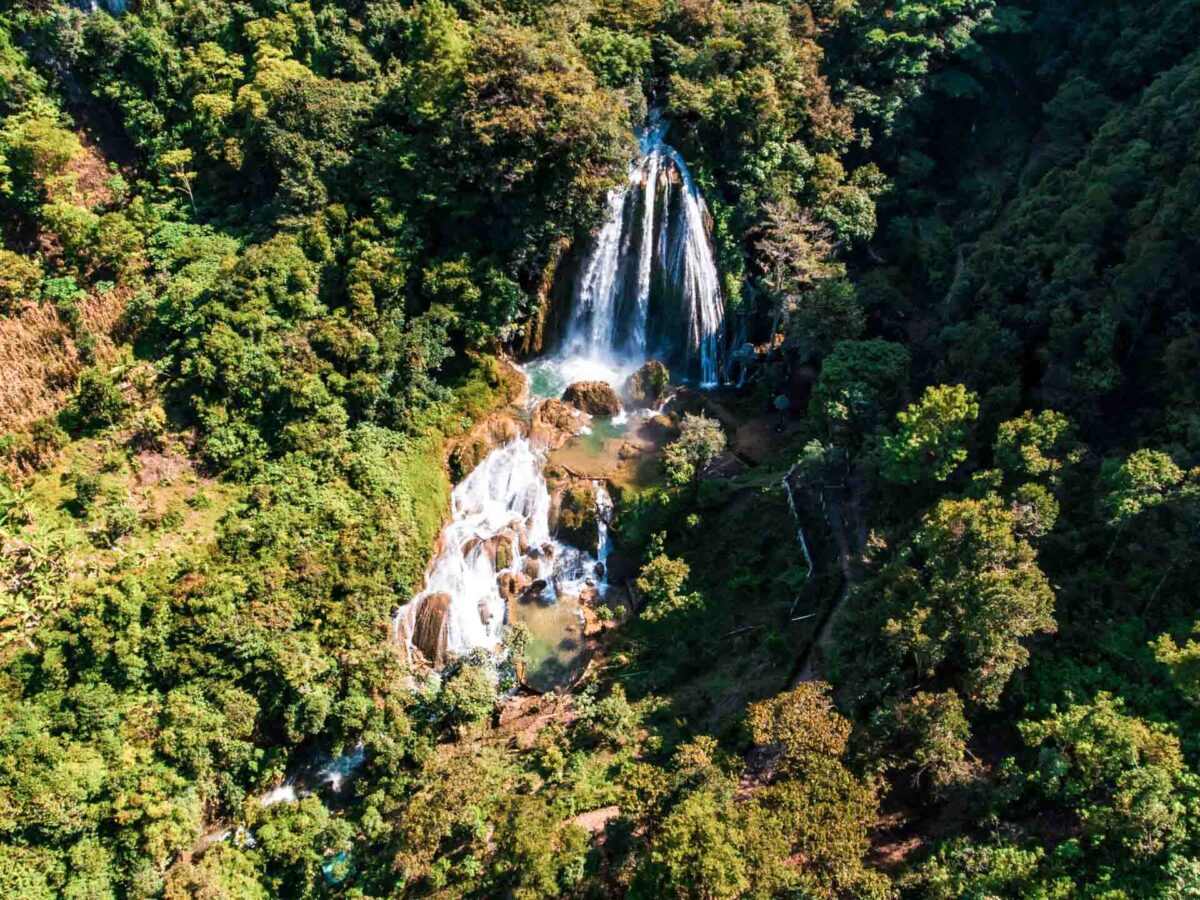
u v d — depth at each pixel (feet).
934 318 211.20
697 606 176.45
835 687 146.41
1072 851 113.19
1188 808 110.63
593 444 204.13
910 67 233.14
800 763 124.88
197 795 149.18
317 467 182.80
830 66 244.01
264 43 225.15
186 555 164.04
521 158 197.06
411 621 179.52
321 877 147.64
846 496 182.39
